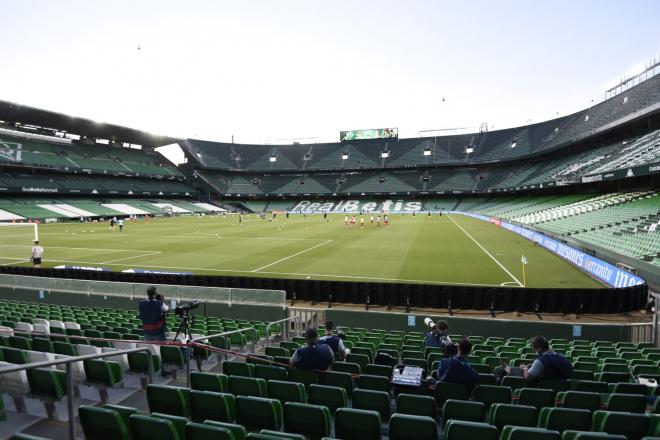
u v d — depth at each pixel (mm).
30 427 5082
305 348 6262
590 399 5277
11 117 65250
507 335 12531
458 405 4883
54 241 35938
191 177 95188
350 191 88188
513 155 74000
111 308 16062
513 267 22734
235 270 22453
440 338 8711
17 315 12648
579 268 22344
